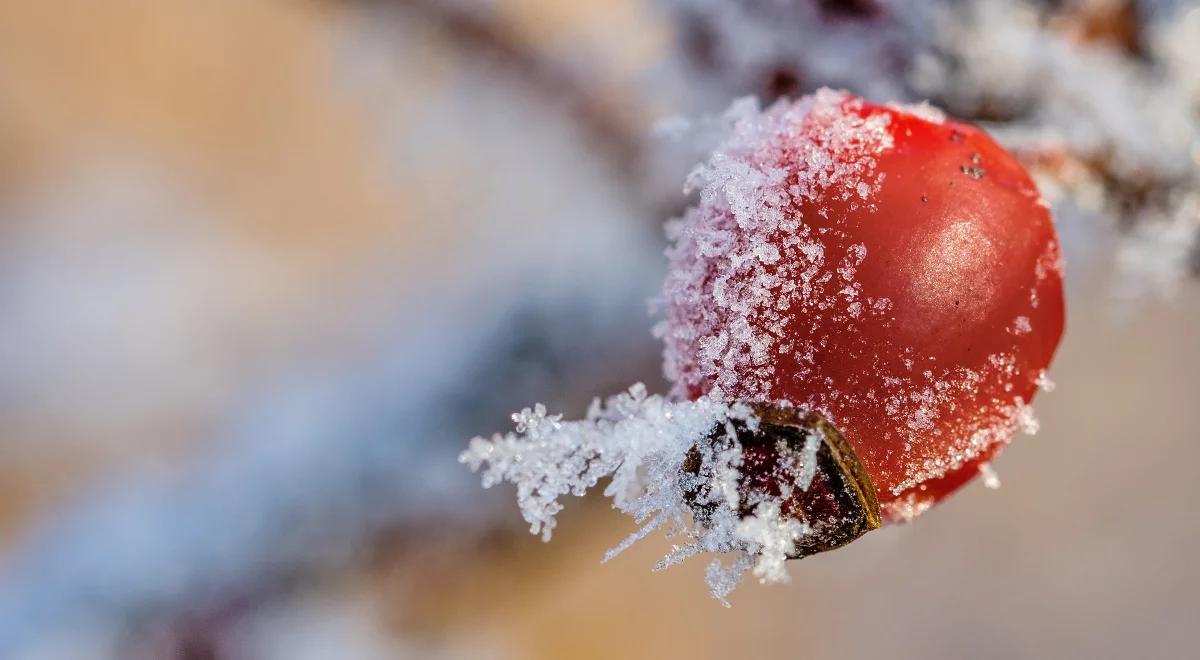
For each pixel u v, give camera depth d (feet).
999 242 0.37
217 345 1.05
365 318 0.85
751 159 0.38
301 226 1.10
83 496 0.65
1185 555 1.06
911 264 0.37
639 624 1.08
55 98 1.19
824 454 0.36
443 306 0.60
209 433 0.92
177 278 1.09
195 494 0.57
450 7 0.57
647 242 0.53
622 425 0.37
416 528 0.55
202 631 0.55
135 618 0.54
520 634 1.01
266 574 0.55
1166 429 1.05
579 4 0.58
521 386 0.53
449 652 0.56
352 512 0.54
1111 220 0.41
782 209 0.37
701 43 0.43
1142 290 0.43
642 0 0.45
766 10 0.43
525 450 0.37
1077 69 0.41
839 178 0.37
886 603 1.07
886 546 0.81
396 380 0.56
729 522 0.37
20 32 1.20
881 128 0.38
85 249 1.11
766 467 0.37
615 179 0.54
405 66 0.59
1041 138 0.41
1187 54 0.41
